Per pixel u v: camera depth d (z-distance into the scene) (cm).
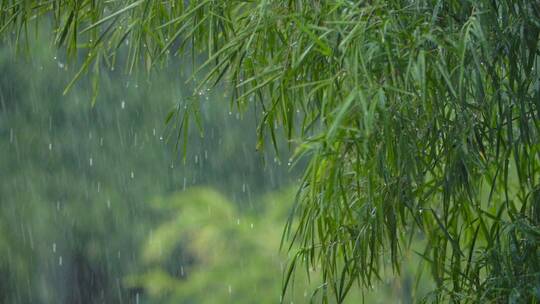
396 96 467
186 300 1526
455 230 571
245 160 1742
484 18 481
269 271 1441
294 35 528
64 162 1803
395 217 518
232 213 1516
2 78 1738
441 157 522
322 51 461
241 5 597
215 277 1460
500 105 507
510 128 509
